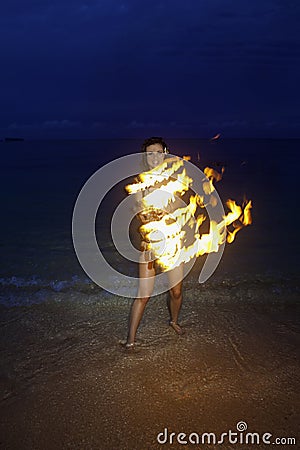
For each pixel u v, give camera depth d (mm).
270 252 7906
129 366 3795
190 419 3105
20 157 51875
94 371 3725
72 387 3500
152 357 3936
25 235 9422
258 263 7086
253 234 9492
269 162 39375
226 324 4621
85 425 3057
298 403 3285
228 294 5453
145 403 3283
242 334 4387
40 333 4449
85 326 4605
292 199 15203
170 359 3896
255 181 21781
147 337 4324
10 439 2932
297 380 3584
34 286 5863
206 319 4742
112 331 4488
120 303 5227
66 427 3039
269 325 4605
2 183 21469
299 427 3029
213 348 4098
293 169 30391
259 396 3365
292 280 6082
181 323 4641
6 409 3240
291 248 8242
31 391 3459
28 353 4047
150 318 4762
